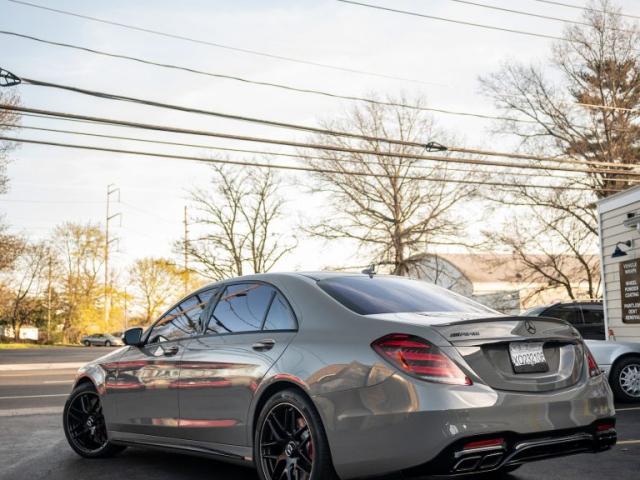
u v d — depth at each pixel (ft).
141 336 20.21
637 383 35.81
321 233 146.41
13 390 48.88
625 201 53.83
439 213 143.02
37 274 269.85
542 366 14.52
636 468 19.30
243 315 17.51
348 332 14.75
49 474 19.29
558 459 20.79
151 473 19.38
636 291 52.24
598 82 131.75
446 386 13.20
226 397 16.79
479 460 13.26
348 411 13.97
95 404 21.85
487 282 195.11
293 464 15.02
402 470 13.38
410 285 17.90
